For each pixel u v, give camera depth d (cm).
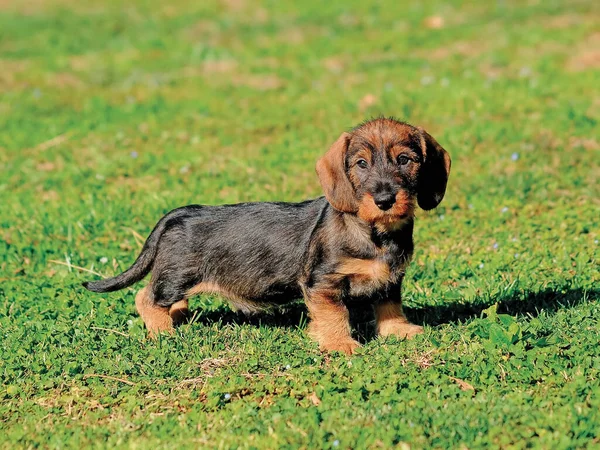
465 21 2456
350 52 2192
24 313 941
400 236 812
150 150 1552
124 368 800
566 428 654
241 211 878
